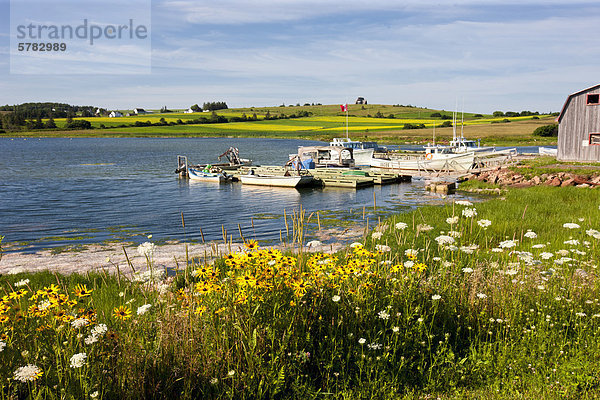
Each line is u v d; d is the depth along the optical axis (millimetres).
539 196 23516
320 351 5164
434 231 14711
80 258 14812
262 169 45562
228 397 4422
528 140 95062
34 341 4648
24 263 14141
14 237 18859
